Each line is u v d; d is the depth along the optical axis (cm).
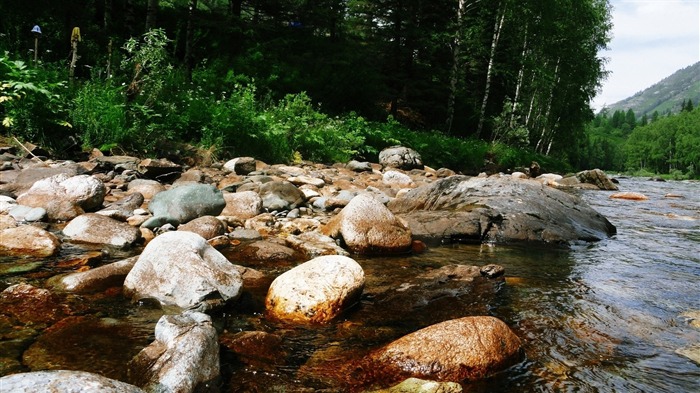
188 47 1559
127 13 1393
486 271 428
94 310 294
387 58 2455
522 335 298
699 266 499
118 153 847
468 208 651
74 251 407
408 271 439
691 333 312
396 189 959
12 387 144
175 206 533
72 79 897
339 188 891
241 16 2339
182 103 1063
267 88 1614
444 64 2705
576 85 3080
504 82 2973
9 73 765
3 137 752
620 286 415
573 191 1354
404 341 261
